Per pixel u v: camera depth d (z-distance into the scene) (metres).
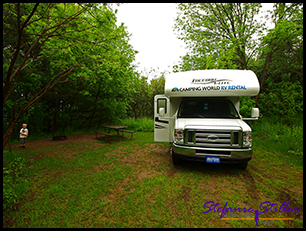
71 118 12.06
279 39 7.40
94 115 13.27
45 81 9.09
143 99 18.59
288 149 6.08
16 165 4.85
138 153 6.18
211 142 4.08
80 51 5.18
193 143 4.17
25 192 3.41
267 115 10.32
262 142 7.14
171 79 4.94
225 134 4.02
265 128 8.70
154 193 3.34
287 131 7.29
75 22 3.97
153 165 4.86
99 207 2.90
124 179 3.98
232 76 4.49
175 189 3.47
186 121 4.60
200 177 4.02
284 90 8.51
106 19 3.87
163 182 3.78
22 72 6.79
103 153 6.17
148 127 12.91
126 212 2.79
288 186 3.64
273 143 6.83
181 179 3.92
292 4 8.48
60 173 4.38
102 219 2.64
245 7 9.77
